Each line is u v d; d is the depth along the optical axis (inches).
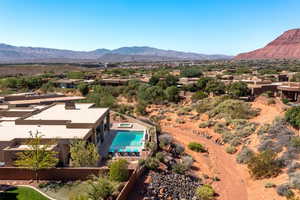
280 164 1090.7
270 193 950.4
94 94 2832.2
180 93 2952.8
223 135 1689.2
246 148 1390.3
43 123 1353.3
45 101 2246.6
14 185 912.3
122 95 3164.4
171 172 1123.3
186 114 2266.2
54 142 1076.5
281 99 2149.4
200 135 1811.0
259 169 1106.1
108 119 1674.5
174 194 949.8
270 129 1454.2
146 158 1135.0
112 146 1401.3
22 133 1193.4
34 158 920.9
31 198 822.5
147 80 3971.5
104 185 819.4
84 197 746.8
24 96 2373.3
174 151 1416.1
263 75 4114.2
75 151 1040.2
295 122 1368.1
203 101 2458.2
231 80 3361.2
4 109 1755.7
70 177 956.0
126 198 845.2
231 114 1955.0
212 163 1337.4
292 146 1176.8
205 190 978.1
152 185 956.6
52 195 847.1
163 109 2500.0
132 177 916.0
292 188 915.4
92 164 1043.9
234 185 1104.2
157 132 1759.4
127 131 1712.6
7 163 1018.1
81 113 1553.9
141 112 2396.7
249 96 2455.7
